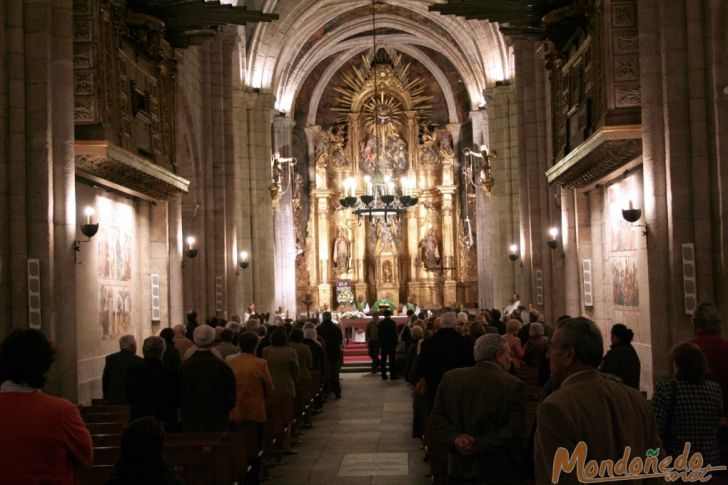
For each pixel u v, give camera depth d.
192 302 24.25
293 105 47.47
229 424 10.69
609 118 14.66
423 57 48.59
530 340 13.84
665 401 6.26
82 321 16.61
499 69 36.06
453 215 49.16
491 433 6.55
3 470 4.66
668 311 13.34
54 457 4.74
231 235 25.64
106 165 15.34
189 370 9.67
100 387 17.44
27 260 13.12
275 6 36.59
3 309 12.99
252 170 36.31
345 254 49.56
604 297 19.67
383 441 15.06
